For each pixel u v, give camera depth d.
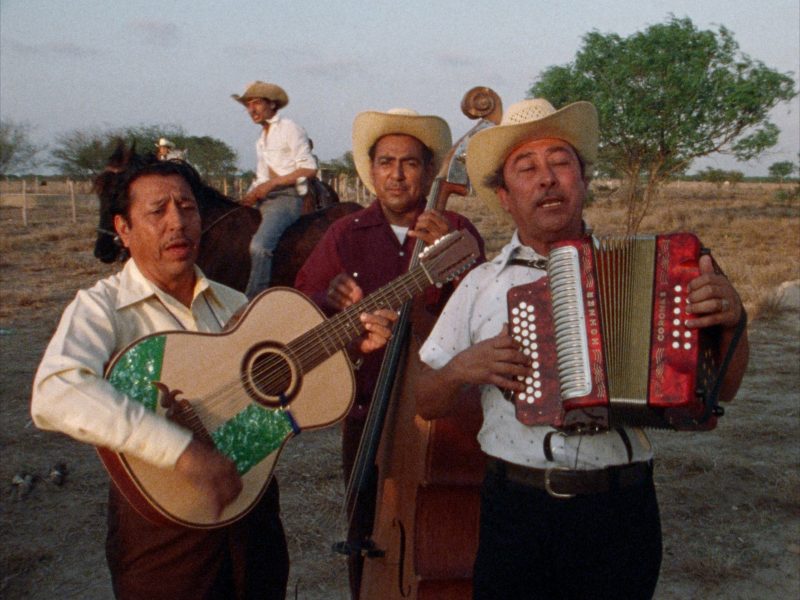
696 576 4.50
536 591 2.54
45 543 4.86
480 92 3.55
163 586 2.47
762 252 18.59
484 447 2.64
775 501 5.36
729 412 7.17
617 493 2.45
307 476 5.82
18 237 21.61
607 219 28.03
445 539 3.17
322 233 6.91
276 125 7.21
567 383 2.34
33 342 9.84
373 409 3.33
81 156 40.38
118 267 15.96
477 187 2.95
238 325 2.63
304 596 4.36
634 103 21.98
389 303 2.89
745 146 21.77
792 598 4.30
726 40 22.00
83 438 2.25
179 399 2.49
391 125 3.78
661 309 2.30
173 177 2.58
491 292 2.68
